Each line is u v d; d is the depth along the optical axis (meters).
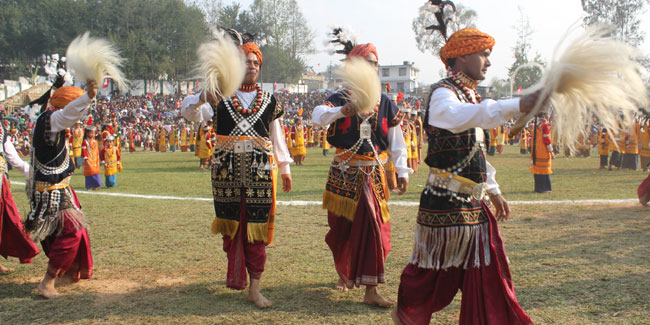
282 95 66.94
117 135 15.33
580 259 4.90
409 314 3.03
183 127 31.38
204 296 4.19
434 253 2.92
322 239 6.13
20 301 4.11
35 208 4.26
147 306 3.96
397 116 4.28
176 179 13.63
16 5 70.69
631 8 39.38
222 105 4.08
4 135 4.69
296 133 17.80
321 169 16.20
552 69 2.20
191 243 6.02
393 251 5.50
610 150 15.03
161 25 65.69
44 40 67.56
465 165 2.87
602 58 2.09
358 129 4.12
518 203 8.65
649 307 3.60
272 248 5.73
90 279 4.68
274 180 4.20
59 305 4.00
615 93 2.12
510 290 2.85
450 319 3.59
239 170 4.07
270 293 4.25
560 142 2.29
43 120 4.17
